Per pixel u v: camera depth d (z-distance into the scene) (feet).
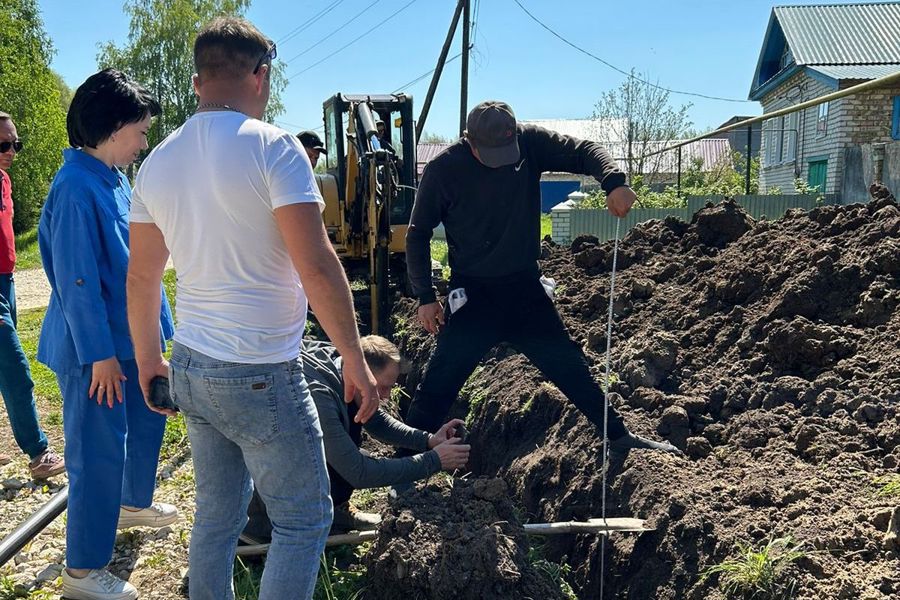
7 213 15.33
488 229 11.97
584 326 17.29
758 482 10.14
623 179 11.50
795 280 14.42
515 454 14.34
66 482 15.24
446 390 12.71
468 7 55.31
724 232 18.97
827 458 10.50
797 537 8.82
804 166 66.74
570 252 22.63
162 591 10.94
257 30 7.47
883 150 49.65
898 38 66.13
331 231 29.89
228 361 6.96
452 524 9.78
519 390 15.52
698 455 11.69
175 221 7.08
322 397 10.12
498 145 11.27
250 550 11.01
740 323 14.52
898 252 13.89
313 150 25.07
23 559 12.01
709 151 128.77
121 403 10.25
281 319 7.11
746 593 8.38
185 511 13.48
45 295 49.93
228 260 6.91
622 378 14.17
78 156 10.04
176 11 133.80
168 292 38.01
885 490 9.27
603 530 10.28
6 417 19.49
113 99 9.82
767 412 11.96
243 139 6.82
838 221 16.07
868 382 11.84
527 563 9.69
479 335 12.51
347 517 11.92
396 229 29.76
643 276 18.44
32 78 94.58
